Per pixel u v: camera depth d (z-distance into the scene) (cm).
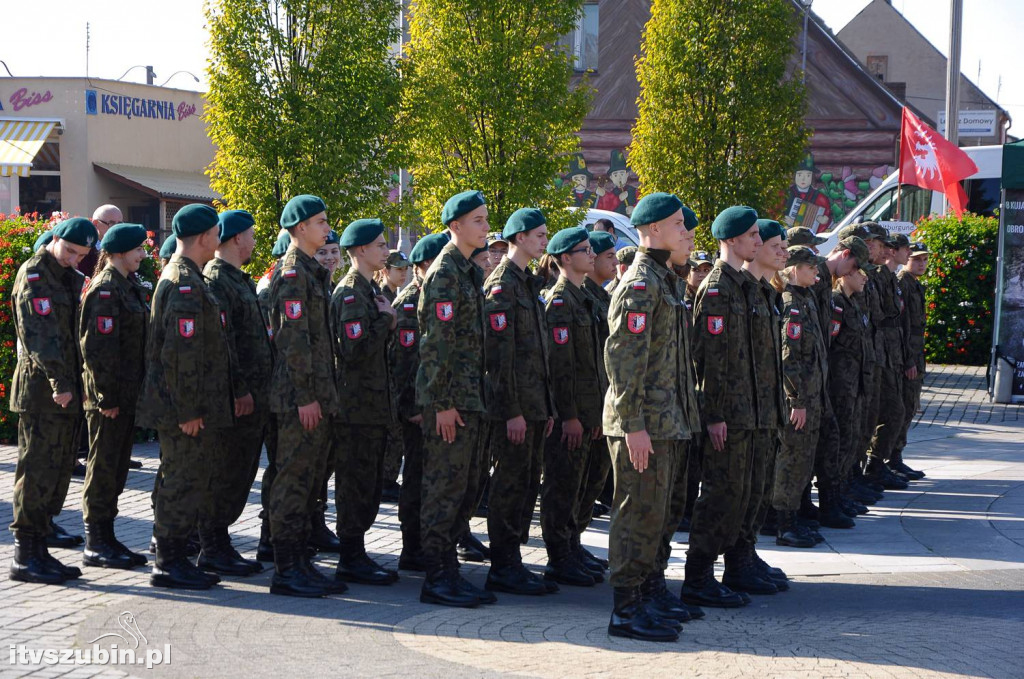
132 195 3591
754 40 2042
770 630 682
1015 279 1823
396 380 879
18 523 763
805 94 2100
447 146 1892
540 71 1841
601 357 844
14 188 3441
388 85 1677
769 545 962
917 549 937
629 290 641
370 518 804
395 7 1708
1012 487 1205
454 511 734
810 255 930
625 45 3281
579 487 830
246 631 658
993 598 775
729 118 2055
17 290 793
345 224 1650
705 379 734
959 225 2300
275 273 764
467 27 1855
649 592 706
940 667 607
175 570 756
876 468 1212
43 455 767
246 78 1623
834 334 1046
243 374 825
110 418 813
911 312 1244
